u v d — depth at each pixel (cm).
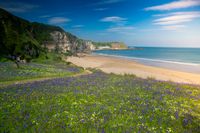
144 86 2272
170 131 912
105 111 1160
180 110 1300
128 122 991
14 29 6850
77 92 1747
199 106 1473
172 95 1805
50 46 14250
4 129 822
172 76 5038
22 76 3117
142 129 902
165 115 1159
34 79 3053
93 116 1059
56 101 1376
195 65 8112
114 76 3506
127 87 2141
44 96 1524
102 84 2314
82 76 3278
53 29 16950
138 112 1175
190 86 2505
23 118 973
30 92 1666
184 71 6175
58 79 2756
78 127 895
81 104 1323
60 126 891
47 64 5988
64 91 1777
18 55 5675
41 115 1033
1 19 6244
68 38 19338
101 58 12681
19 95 1518
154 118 1086
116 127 910
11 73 3291
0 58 4894
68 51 16312
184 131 923
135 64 8350
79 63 8638
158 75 5131
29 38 7675
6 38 5866
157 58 12762
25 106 1202
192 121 1080
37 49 7131
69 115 1055
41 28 16000
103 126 919
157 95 1756
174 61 10206
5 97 1427
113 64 8212
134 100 1502
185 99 1677
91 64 8269
